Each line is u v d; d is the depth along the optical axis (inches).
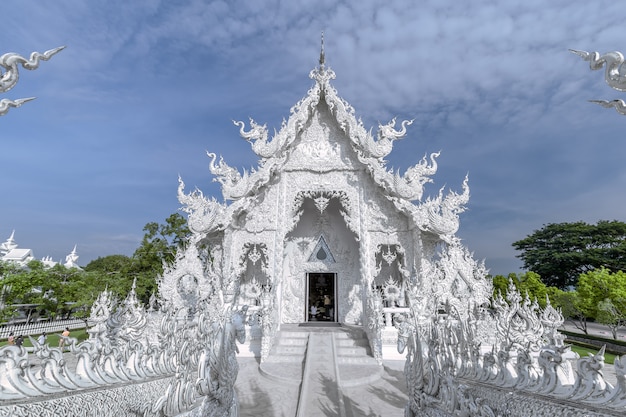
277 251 622.5
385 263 742.5
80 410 136.5
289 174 666.8
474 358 193.0
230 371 231.8
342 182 653.3
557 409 127.0
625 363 107.5
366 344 550.9
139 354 179.3
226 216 589.0
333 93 642.2
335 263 775.1
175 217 1273.4
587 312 1047.0
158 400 153.6
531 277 1328.7
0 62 140.1
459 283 495.5
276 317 581.0
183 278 538.3
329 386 391.5
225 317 237.8
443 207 538.0
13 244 1800.0
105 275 1082.7
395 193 577.3
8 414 114.3
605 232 1760.6
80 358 150.6
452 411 175.8
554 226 1929.1
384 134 601.3
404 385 409.7
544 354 140.4
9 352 124.1
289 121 622.5
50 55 152.3
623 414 102.0
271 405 342.6
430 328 247.9
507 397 155.3
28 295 990.4
